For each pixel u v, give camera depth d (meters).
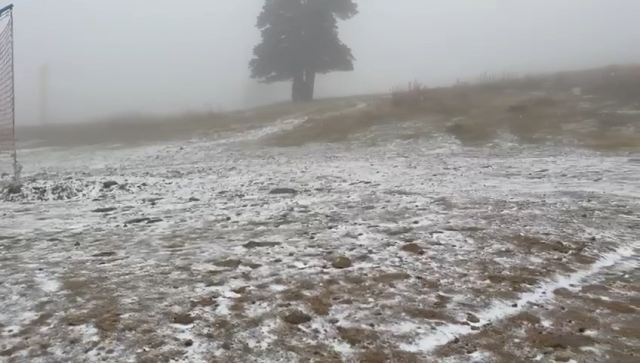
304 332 4.18
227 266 5.75
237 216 8.41
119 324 4.28
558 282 5.25
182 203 9.76
